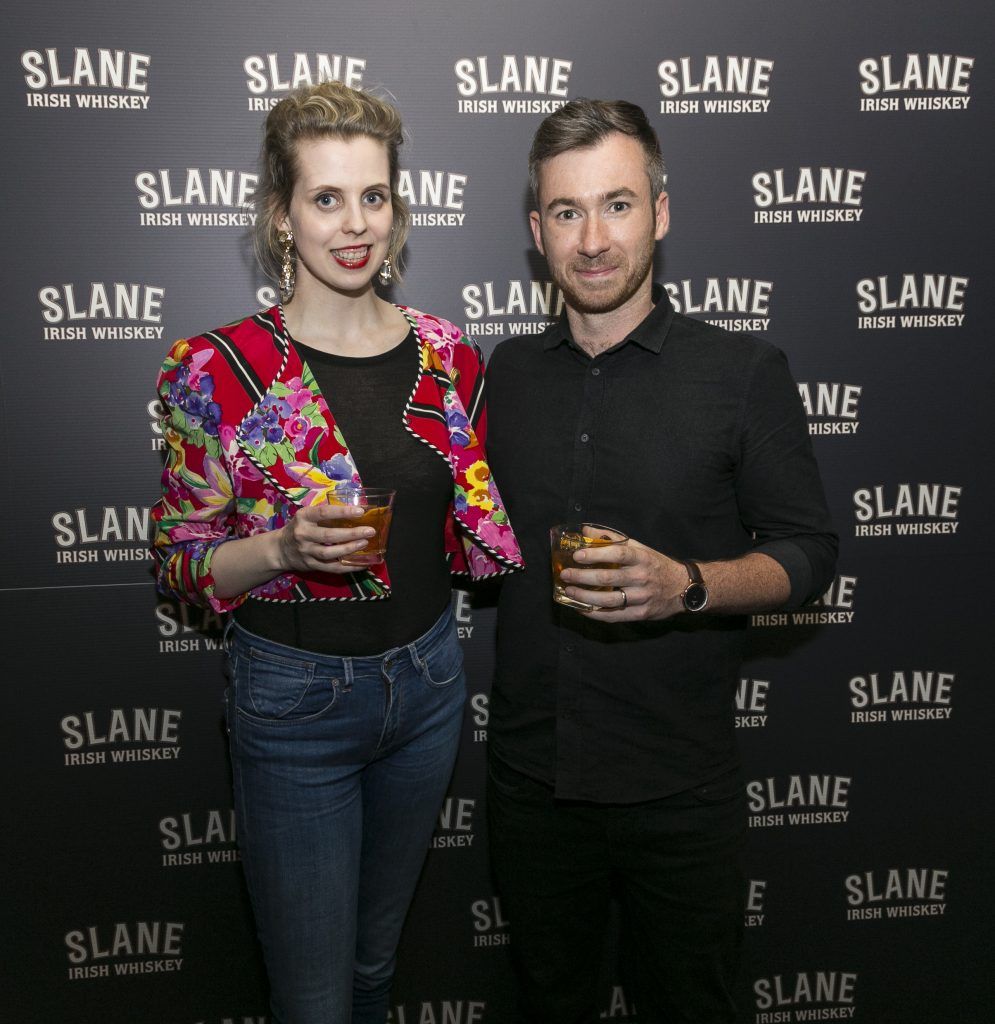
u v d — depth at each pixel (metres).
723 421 1.49
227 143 1.85
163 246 1.87
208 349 1.42
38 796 1.98
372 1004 1.79
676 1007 1.64
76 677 1.96
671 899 1.58
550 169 1.48
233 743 1.54
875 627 2.07
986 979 2.20
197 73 1.83
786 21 1.90
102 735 1.98
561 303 1.95
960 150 1.96
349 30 1.84
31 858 1.99
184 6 1.81
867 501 2.04
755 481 1.50
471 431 1.55
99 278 1.86
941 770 2.12
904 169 1.95
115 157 1.83
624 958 1.81
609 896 1.73
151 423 1.91
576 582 1.30
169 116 1.83
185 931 2.06
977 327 2.00
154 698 1.98
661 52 1.89
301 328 1.49
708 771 1.56
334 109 1.38
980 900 2.17
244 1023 2.10
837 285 1.97
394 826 1.64
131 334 1.88
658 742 1.55
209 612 1.97
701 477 1.50
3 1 1.78
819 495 1.52
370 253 1.43
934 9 1.92
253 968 2.09
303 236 1.42
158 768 2.01
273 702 1.47
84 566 1.93
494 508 1.56
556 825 1.62
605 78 1.89
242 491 1.45
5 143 1.81
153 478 1.93
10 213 1.83
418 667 1.52
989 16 1.92
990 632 2.09
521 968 1.75
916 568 2.06
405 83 1.87
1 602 1.92
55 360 1.87
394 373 1.50
